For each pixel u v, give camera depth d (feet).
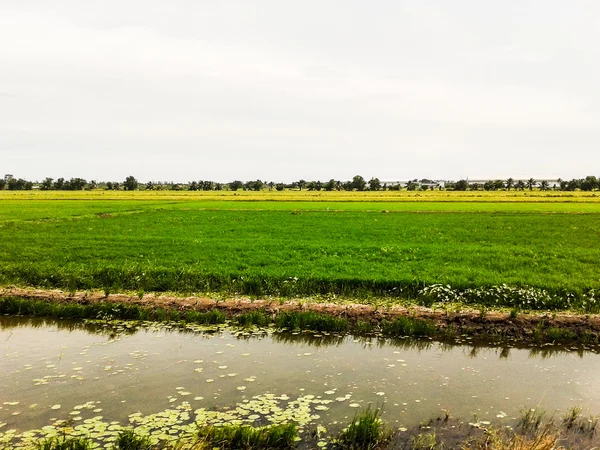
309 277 52.39
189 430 22.48
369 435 21.95
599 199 294.87
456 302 46.03
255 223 129.49
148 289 51.49
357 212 179.01
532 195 379.76
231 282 52.47
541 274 55.77
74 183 633.20
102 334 38.58
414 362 32.99
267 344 36.50
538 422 23.93
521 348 36.14
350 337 38.45
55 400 25.93
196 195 367.86
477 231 110.93
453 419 24.35
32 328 40.09
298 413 24.53
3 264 59.62
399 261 66.08
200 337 37.99
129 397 26.35
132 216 152.87
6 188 611.06
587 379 30.14
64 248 75.66
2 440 21.36
